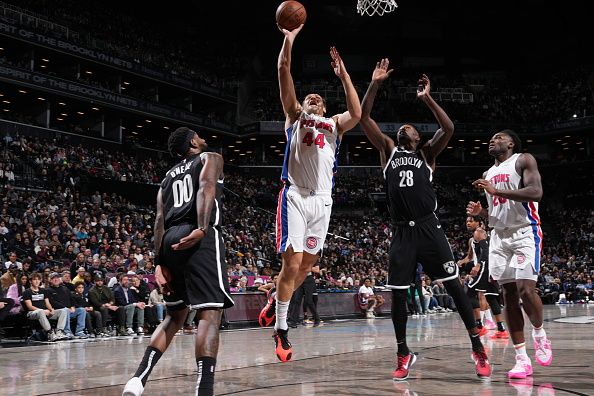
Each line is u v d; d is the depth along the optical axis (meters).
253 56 40.16
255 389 3.81
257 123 34.38
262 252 23.31
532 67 41.91
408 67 41.53
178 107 34.69
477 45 41.84
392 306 4.44
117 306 10.73
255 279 15.68
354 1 37.91
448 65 40.38
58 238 16.05
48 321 9.48
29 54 26.50
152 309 11.37
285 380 4.26
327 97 38.62
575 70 39.41
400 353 4.28
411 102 37.12
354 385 3.97
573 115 36.12
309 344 7.45
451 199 34.78
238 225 25.86
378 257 26.00
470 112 37.41
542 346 4.55
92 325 10.71
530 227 4.52
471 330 4.38
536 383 3.96
